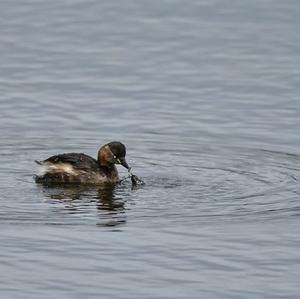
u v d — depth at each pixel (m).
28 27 26.16
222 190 16.62
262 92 22.34
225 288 12.92
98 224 14.98
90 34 25.78
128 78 23.25
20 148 19.14
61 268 13.45
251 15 26.66
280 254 13.95
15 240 14.33
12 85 22.77
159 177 17.44
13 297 12.61
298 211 15.57
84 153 18.98
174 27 26.14
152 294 12.74
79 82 23.00
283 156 18.78
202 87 22.67
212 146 19.36
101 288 12.88
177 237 14.52
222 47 24.94
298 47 24.78
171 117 21.02
